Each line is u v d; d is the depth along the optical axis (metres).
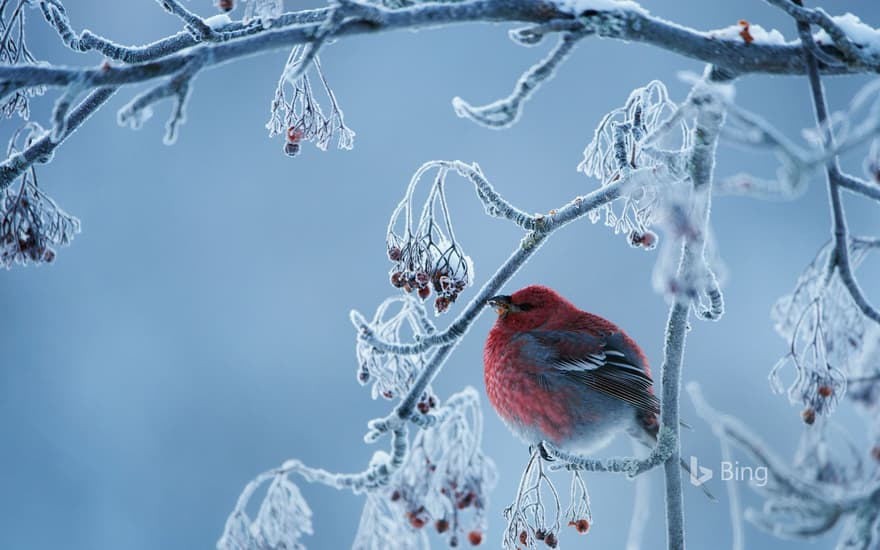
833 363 5.77
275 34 4.47
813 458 5.69
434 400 6.90
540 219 6.15
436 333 6.17
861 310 5.14
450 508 6.92
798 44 5.12
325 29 4.50
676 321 5.55
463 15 4.67
